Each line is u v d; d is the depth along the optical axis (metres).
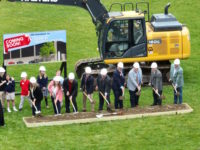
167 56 65.25
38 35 63.75
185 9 89.12
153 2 91.44
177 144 51.59
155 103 58.91
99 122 55.84
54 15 88.50
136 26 64.62
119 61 65.06
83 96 58.25
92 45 78.00
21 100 59.59
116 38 64.69
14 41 63.38
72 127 54.97
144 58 65.06
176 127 54.59
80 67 67.75
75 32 82.25
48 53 64.44
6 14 88.94
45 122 55.25
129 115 56.31
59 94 57.31
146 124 55.19
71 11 90.06
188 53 65.50
